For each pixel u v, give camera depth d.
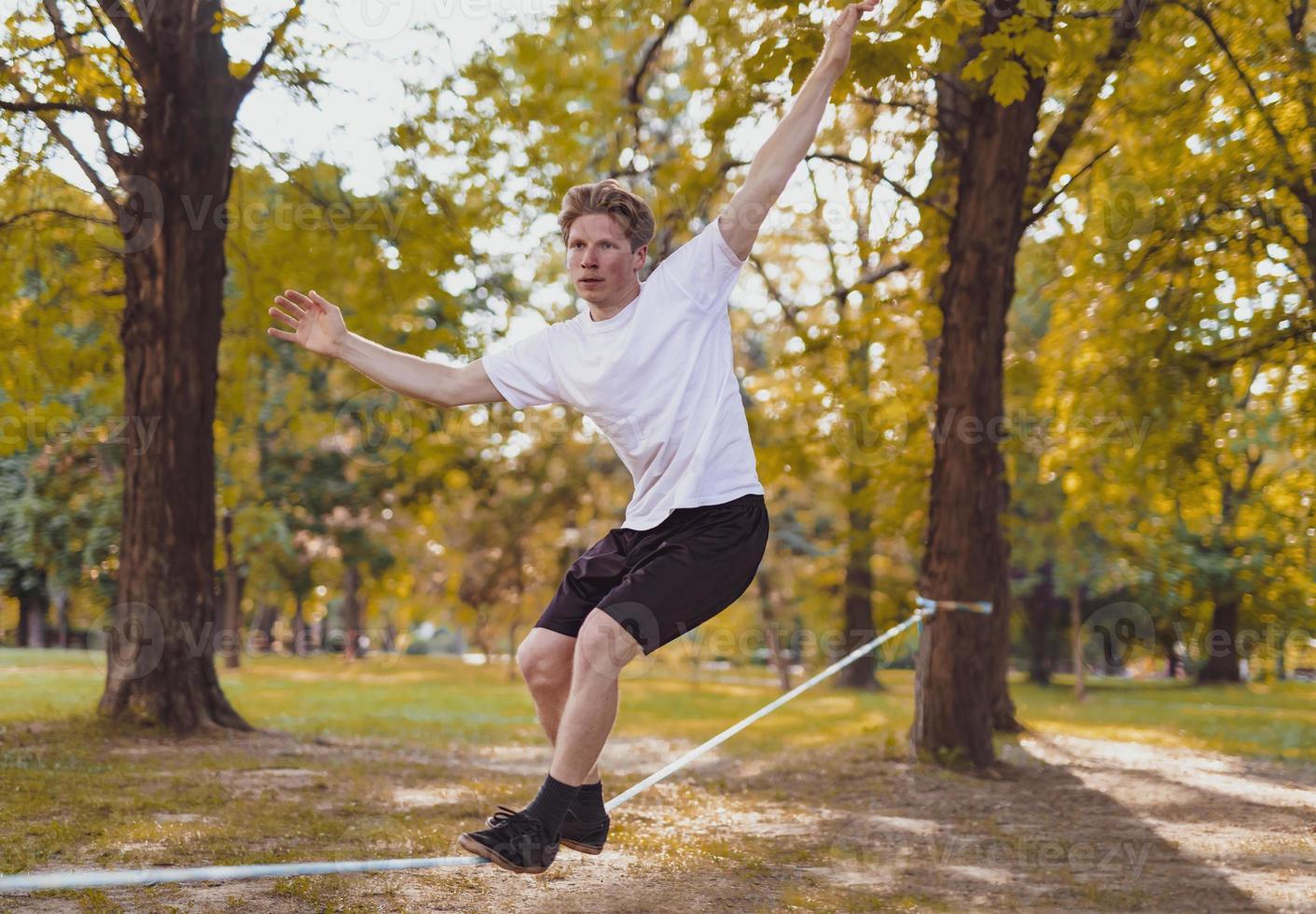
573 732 2.88
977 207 10.05
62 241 10.86
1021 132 9.98
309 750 9.49
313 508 28.98
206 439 10.45
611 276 3.05
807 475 13.37
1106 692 27.58
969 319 10.02
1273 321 12.09
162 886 4.54
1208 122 11.41
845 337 12.81
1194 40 11.09
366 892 4.54
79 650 29.55
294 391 15.24
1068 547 23.28
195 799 6.61
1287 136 10.66
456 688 23.06
